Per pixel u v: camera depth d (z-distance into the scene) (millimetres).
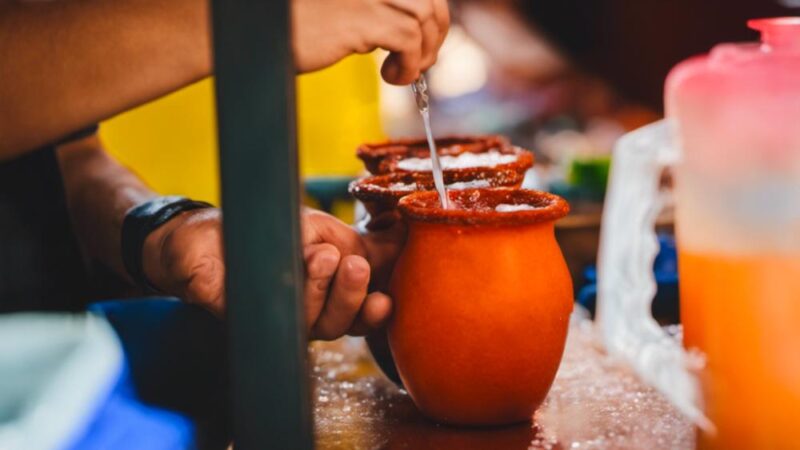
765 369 725
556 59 4758
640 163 835
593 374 1015
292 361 652
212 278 943
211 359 940
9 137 993
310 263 901
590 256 1710
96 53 961
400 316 898
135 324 986
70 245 1382
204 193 2461
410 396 965
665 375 794
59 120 978
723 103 720
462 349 856
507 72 4723
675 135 767
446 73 4695
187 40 955
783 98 705
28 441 522
